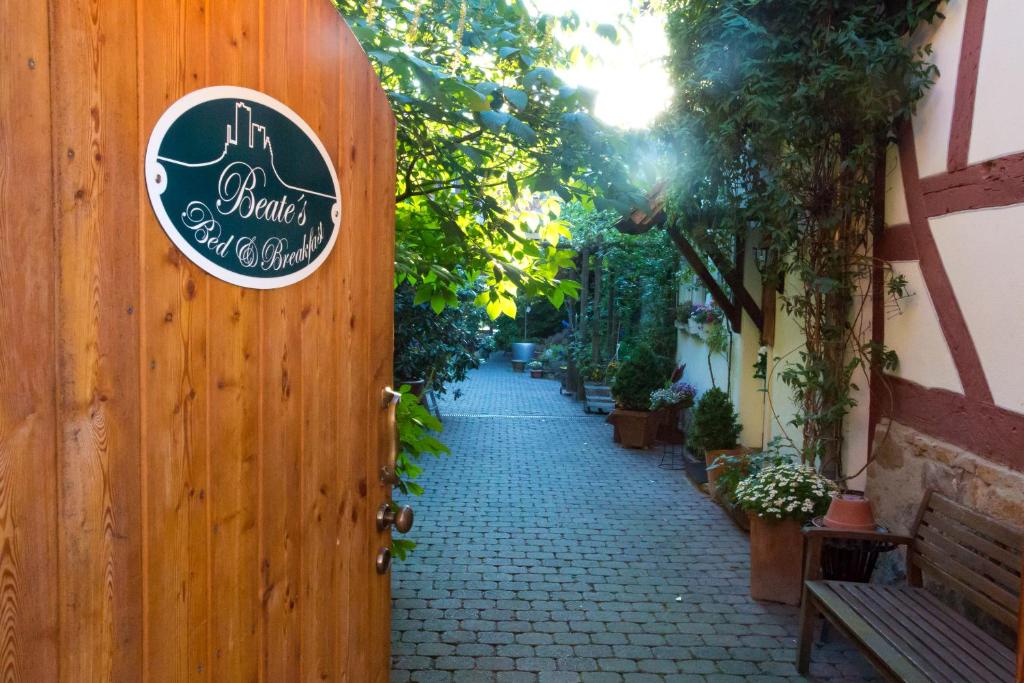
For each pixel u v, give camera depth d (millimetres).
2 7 821
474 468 7855
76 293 934
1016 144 3020
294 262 1414
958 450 3406
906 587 3348
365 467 1833
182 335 1125
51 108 889
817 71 4016
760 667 3533
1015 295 3018
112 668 1007
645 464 8172
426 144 3318
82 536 955
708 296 8703
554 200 4133
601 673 3455
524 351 19375
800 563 4258
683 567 4883
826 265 4379
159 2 1051
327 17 1530
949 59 3551
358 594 1816
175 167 1093
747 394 7383
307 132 1438
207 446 1192
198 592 1179
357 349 1757
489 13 3117
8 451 847
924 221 3750
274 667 1405
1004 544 2855
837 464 4621
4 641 849
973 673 2514
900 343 3994
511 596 4348
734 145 4477
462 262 3869
